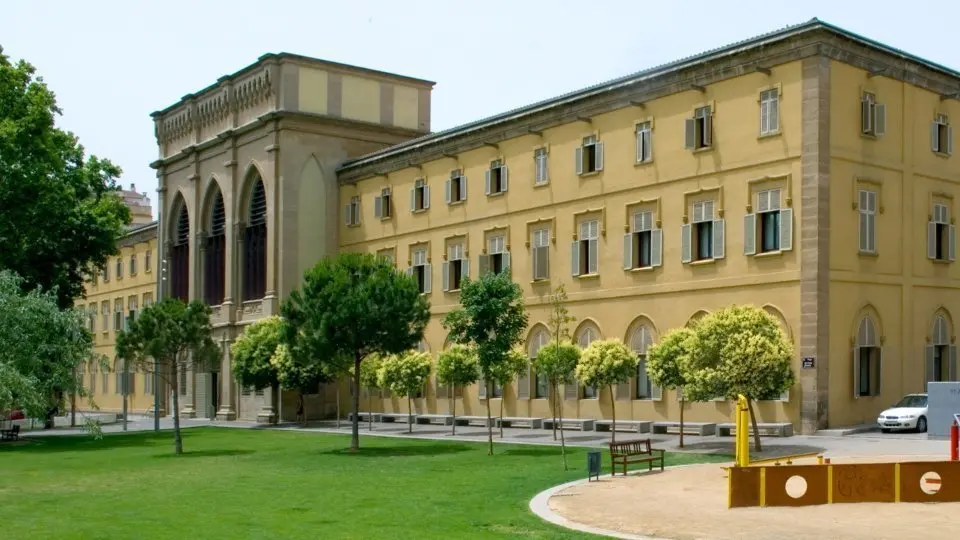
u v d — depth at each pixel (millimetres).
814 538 16766
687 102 40469
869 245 37312
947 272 40656
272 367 55969
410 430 46125
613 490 23297
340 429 50281
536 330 47656
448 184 53562
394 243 57531
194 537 17578
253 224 63969
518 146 49125
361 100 63344
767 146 37188
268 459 34500
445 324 35531
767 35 37281
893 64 38438
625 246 43062
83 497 24438
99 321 92188
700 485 23922
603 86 43938
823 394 35031
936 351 40031
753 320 31078
